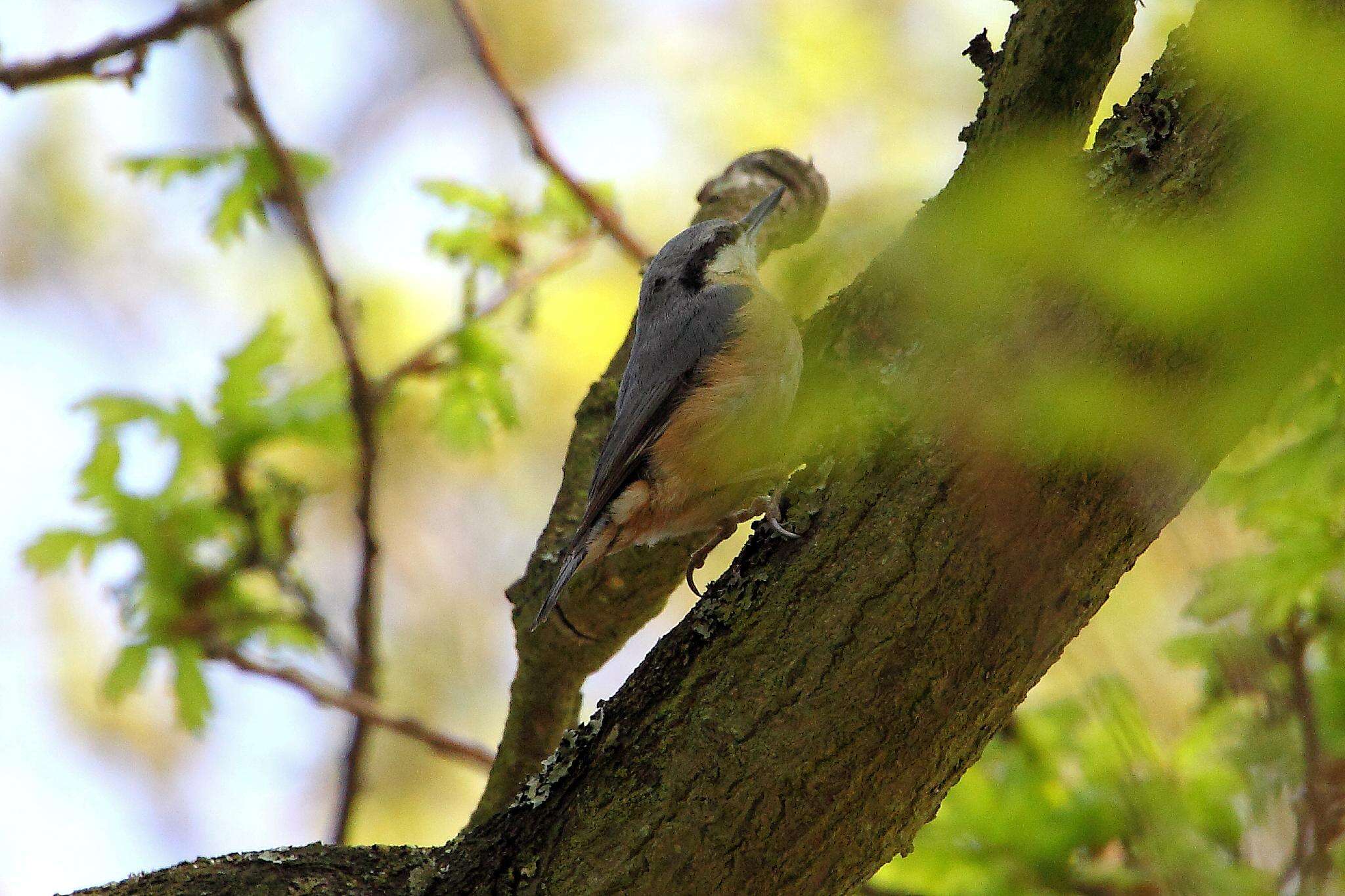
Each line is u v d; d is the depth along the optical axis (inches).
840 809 201.5
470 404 424.2
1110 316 182.7
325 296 403.2
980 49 233.0
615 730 213.9
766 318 318.0
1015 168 157.6
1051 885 284.4
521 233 433.7
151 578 388.5
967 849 289.9
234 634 393.1
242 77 392.8
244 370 416.2
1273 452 294.7
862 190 160.9
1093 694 230.2
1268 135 119.3
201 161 425.7
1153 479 194.5
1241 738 263.1
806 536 211.3
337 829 390.9
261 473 421.4
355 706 385.1
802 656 204.1
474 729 593.3
